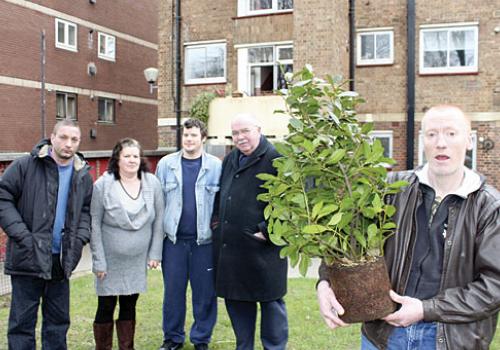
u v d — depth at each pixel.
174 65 15.67
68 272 4.11
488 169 13.34
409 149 13.60
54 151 4.12
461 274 2.32
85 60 21.30
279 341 4.41
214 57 15.54
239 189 4.26
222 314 5.82
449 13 13.47
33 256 3.96
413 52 13.45
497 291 2.20
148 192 4.55
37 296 4.11
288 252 2.43
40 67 19.14
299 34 13.27
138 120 24.67
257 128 4.29
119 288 4.40
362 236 2.35
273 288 4.23
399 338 2.50
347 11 14.13
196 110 13.88
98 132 22.06
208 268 4.72
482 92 13.33
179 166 4.77
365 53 14.22
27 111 18.67
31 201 4.02
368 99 14.11
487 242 2.26
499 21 13.12
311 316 5.60
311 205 2.41
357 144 2.41
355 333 5.11
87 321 5.54
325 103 2.44
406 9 13.75
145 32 25.08
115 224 4.37
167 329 4.75
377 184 2.38
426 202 2.47
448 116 2.34
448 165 2.34
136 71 24.47
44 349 4.23
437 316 2.23
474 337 2.34
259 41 14.84
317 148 2.41
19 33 18.25
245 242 4.18
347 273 2.31
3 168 9.25
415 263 2.45
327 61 13.04
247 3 15.31
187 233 4.71
